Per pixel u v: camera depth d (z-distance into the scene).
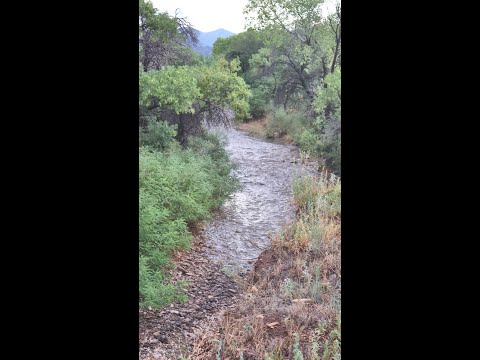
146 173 4.25
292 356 3.51
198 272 4.04
